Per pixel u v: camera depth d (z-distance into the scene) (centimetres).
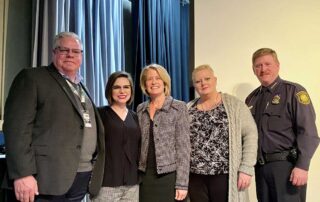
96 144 172
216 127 192
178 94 386
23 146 139
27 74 152
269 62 198
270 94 198
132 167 180
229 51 262
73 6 253
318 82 243
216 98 204
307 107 181
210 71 204
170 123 186
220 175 187
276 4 252
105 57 286
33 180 142
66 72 166
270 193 190
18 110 142
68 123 153
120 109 190
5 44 224
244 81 256
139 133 187
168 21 383
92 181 171
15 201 178
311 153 176
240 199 185
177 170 182
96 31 276
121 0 329
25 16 244
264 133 192
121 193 177
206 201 194
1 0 224
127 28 370
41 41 229
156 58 353
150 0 352
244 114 193
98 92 270
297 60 247
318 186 235
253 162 185
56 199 153
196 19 273
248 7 259
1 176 172
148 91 196
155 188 182
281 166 183
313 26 244
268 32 253
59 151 149
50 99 151
